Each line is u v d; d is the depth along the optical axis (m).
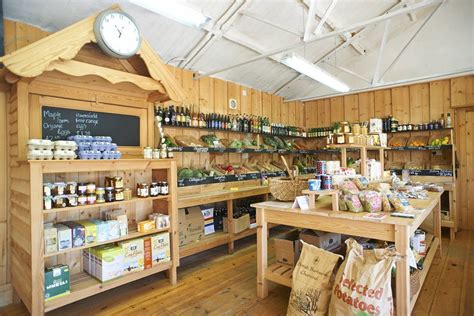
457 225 4.82
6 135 2.54
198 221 3.60
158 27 3.31
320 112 6.32
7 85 2.49
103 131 2.81
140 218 3.15
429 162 5.01
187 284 2.90
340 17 4.37
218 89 4.63
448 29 4.73
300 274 2.10
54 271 2.20
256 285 2.83
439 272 3.06
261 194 4.56
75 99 2.63
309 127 6.48
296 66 3.53
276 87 5.66
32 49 2.03
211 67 4.31
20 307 2.48
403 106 5.28
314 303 1.93
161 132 3.08
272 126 5.38
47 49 2.10
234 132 4.88
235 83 4.95
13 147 2.46
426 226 3.76
